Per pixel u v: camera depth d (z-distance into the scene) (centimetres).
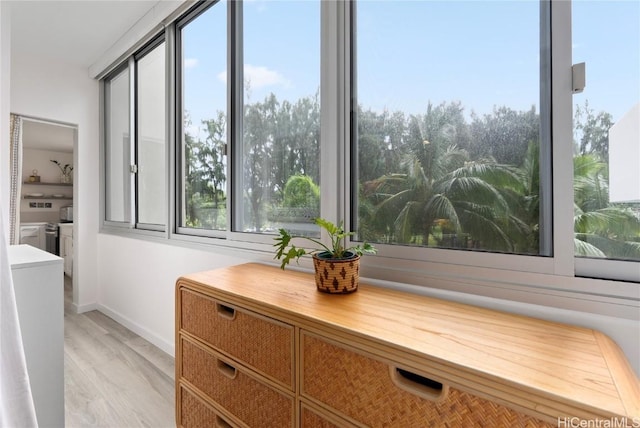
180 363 140
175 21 242
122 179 312
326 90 149
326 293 115
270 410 102
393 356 74
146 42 262
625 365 68
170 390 184
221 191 212
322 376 88
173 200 244
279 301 105
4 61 176
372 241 139
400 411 73
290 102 170
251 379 108
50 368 141
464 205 115
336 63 145
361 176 143
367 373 79
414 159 127
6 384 83
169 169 244
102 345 244
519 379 59
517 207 105
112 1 227
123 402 173
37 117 298
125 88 306
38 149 580
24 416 85
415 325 85
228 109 196
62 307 145
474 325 86
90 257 328
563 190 94
